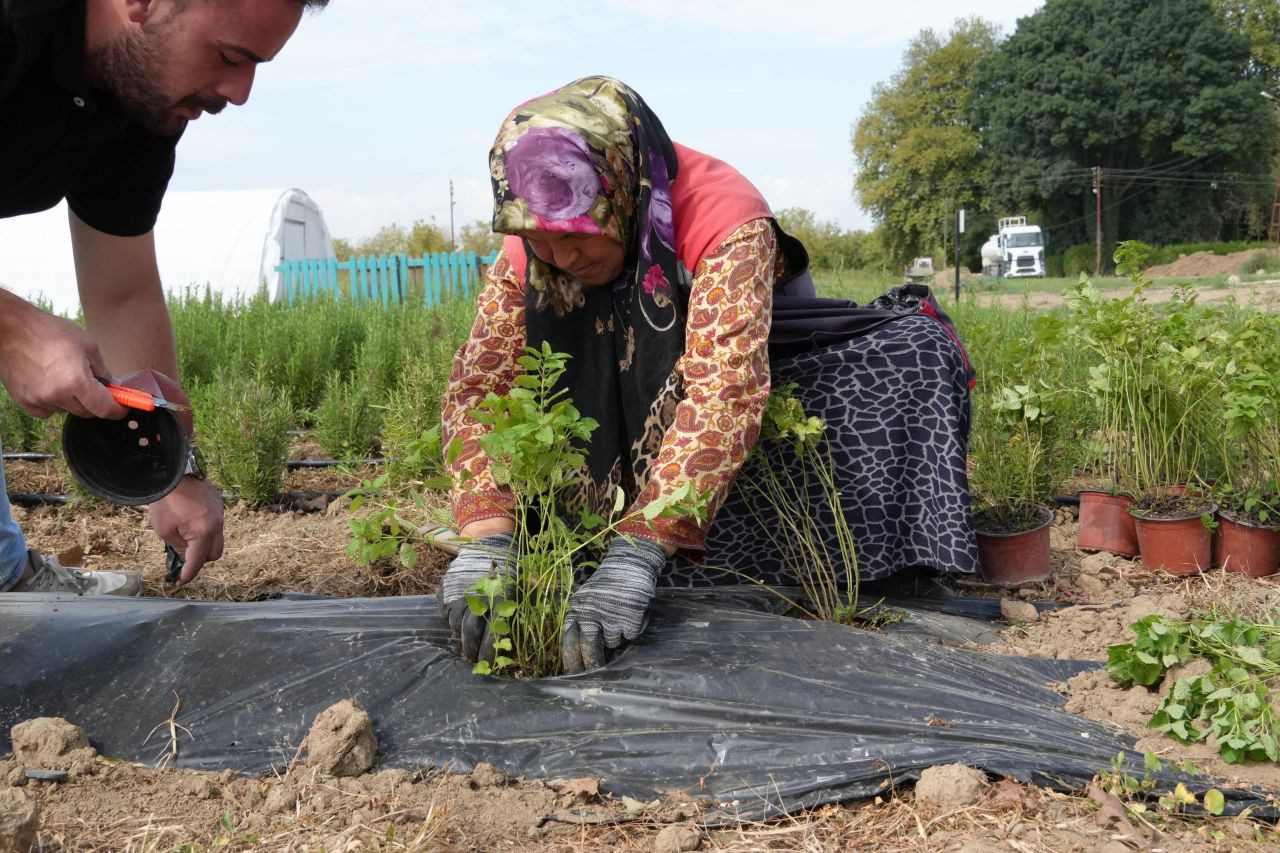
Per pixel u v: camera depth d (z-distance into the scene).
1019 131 56.12
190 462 2.71
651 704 2.18
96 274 2.77
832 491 2.93
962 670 2.37
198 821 1.90
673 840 1.79
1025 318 7.59
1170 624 2.31
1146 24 53.19
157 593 3.30
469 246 39.75
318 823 1.88
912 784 1.98
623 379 2.77
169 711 2.25
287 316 8.78
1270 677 2.20
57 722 2.12
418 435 4.91
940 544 2.92
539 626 2.33
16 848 1.68
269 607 2.62
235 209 17.97
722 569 2.91
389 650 2.39
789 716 2.14
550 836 1.86
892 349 3.00
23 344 2.13
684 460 2.42
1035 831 1.80
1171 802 1.87
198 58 2.00
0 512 2.79
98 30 1.97
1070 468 4.02
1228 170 54.97
